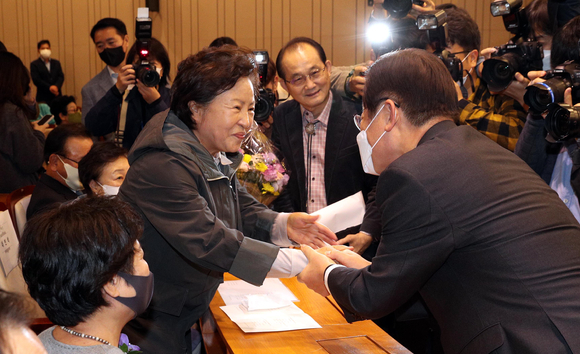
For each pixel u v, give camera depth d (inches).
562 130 67.0
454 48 100.7
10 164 131.8
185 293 63.1
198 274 63.7
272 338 63.3
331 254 66.0
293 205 101.4
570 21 78.2
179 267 62.7
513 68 83.0
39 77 296.8
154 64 117.0
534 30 91.7
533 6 92.1
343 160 95.3
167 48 293.9
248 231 77.0
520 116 92.0
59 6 308.2
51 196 94.8
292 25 283.3
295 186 100.4
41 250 41.2
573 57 77.1
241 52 63.2
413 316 71.2
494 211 47.2
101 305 42.4
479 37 103.9
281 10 283.4
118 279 43.3
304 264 62.7
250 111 64.7
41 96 298.5
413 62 53.8
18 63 133.7
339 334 65.2
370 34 94.7
